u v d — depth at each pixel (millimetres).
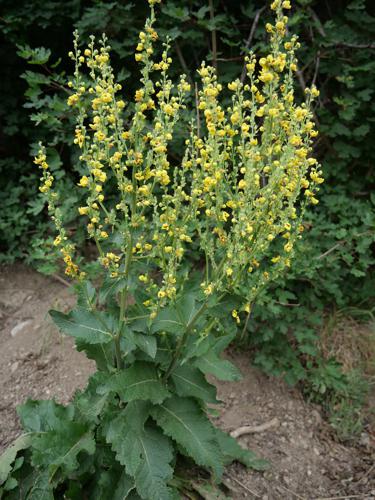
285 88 938
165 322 1021
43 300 2012
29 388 1633
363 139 1980
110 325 1044
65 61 2195
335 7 2016
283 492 1397
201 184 975
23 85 2201
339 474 1497
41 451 1106
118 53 1812
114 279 988
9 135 2254
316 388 1689
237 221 923
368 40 1927
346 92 1912
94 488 1168
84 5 1983
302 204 1016
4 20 1912
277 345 1744
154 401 1010
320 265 1661
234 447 1396
